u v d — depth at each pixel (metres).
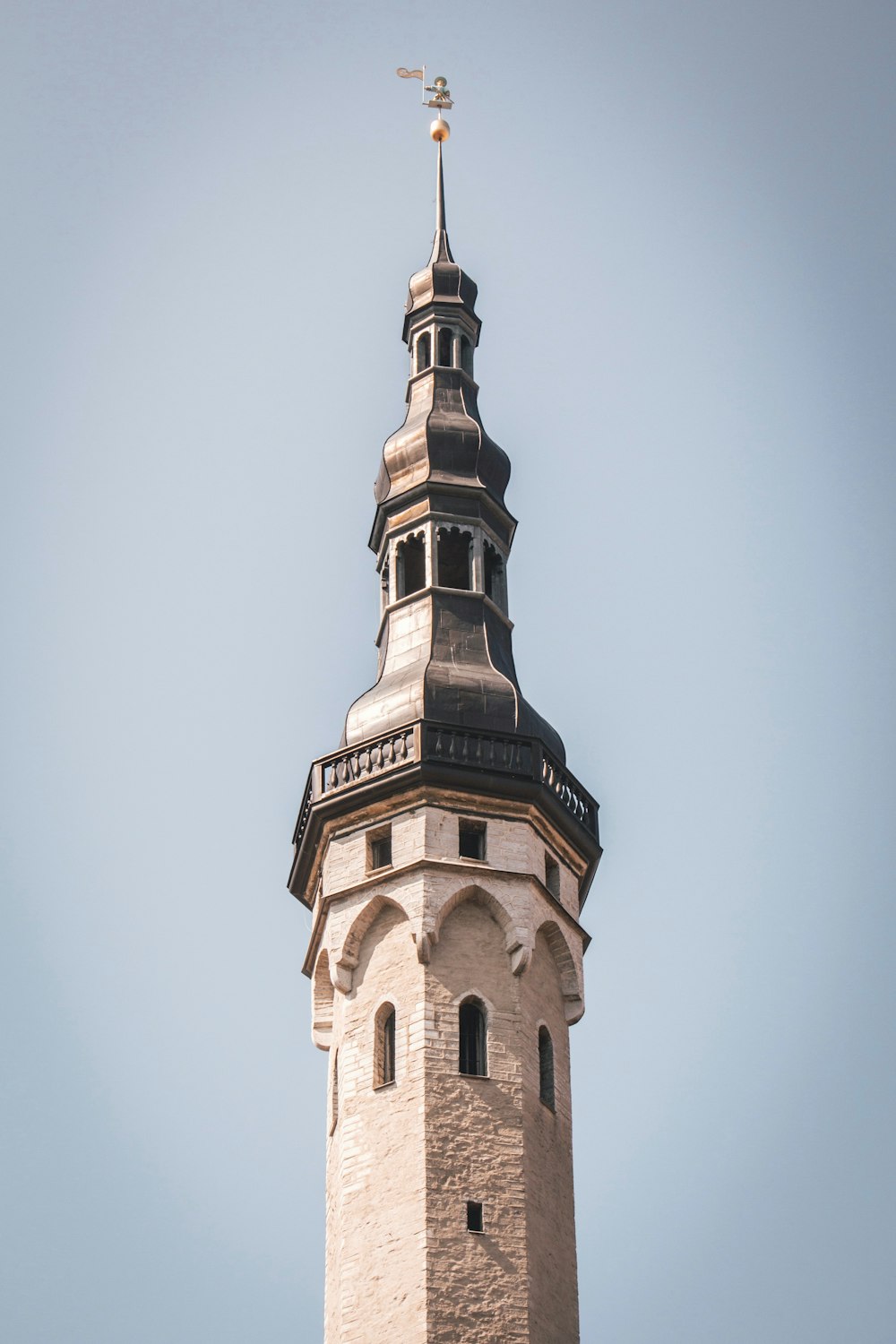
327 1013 91.25
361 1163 84.94
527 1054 86.94
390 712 91.69
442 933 87.94
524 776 90.31
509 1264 82.69
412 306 103.88
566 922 90.62
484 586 95.75
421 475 97.62
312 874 92.94
